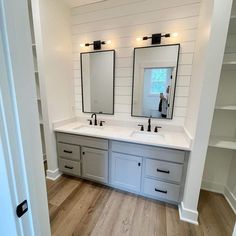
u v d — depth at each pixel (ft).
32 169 1.93
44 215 2.31
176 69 6.24
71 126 7.50
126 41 6.80
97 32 7.19
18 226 1.86
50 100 6.81
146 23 6.35
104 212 5.46
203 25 4.77
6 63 1.51
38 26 5.99
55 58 6.85
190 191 4.97
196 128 4.51
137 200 6.05
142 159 5.82
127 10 6.51
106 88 7.56
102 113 7.89
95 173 6.85
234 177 5.89
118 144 6.09
